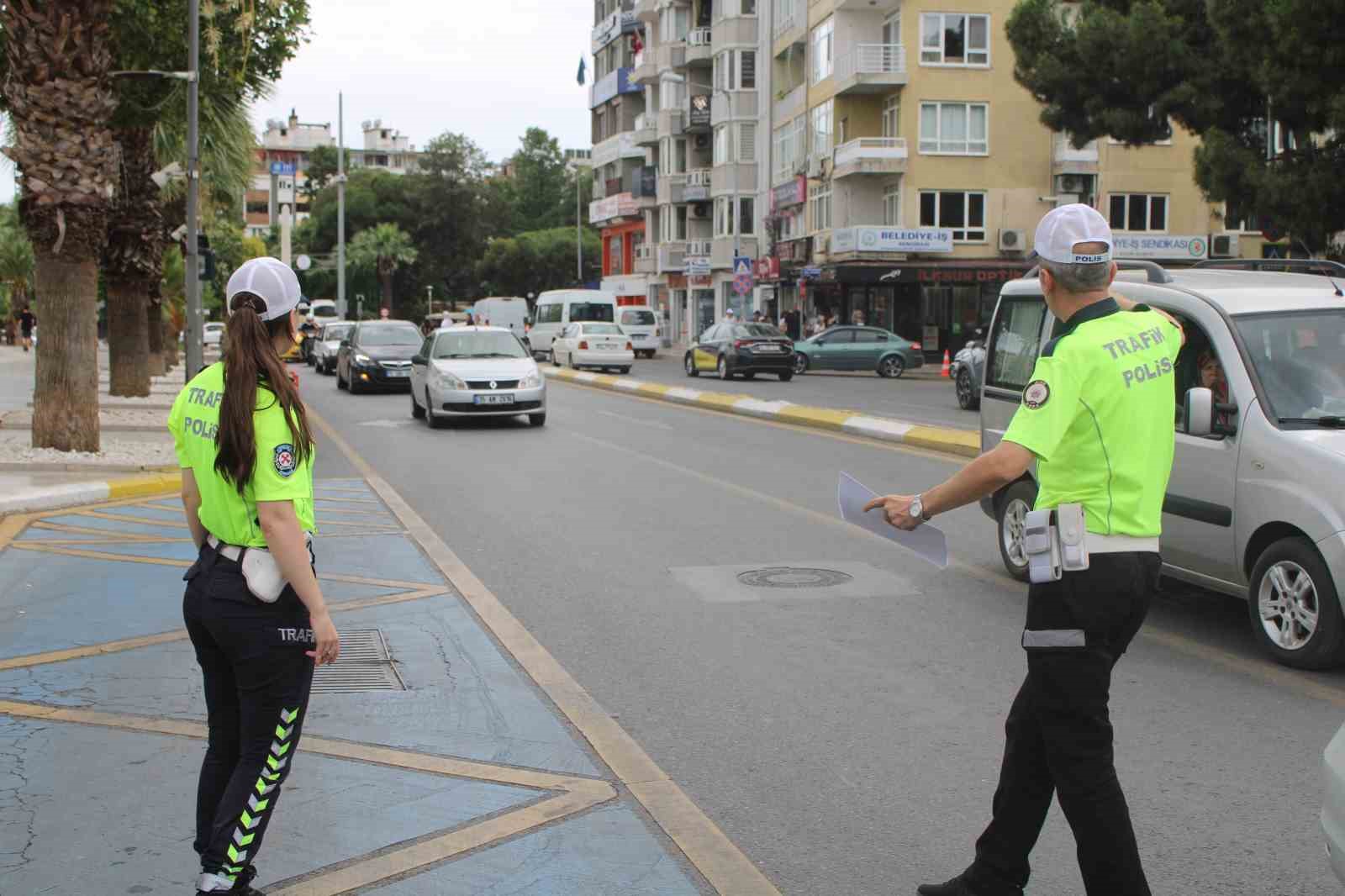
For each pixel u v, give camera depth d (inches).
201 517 147.1
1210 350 285.7
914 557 381.4
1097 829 137.3
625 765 204.1
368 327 1202.6
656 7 2691.9
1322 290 293.9
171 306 1612.9
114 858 168.4
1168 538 293.7
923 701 241.0
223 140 877.2
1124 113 1087.0
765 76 2231.8
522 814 183.3
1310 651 254.2
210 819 153.8
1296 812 186.1
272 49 761.0
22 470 523.2
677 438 743.1
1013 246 1743.4
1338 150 945.5
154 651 271.1
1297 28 869.8
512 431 791.7
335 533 421.7
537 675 255.9
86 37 527.2
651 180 2815.0
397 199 3905.0
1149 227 1775.3
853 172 1734.7
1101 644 138.6
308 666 148.7
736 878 162.7
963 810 187.8
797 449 678.5
